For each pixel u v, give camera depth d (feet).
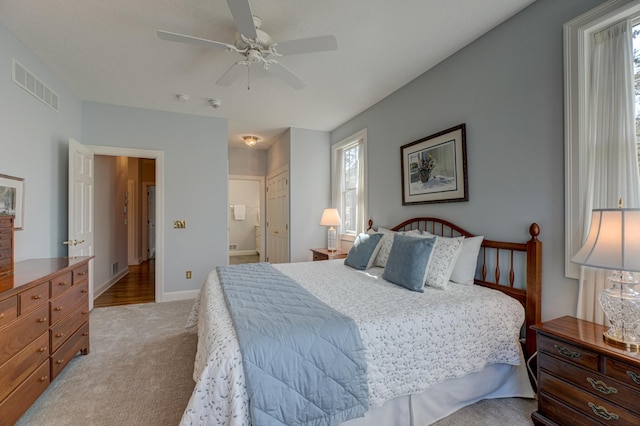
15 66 7.56
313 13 6.66
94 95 11.35
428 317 5.39
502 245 7.12
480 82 7.77
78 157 10.48
